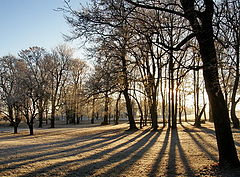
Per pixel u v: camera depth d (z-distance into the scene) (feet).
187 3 26.32
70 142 66.44
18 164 34.09
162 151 46.52
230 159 27.45
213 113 28.35
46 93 109.29
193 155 40.52
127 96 104.37
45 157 40.06
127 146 55.06
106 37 28.53
